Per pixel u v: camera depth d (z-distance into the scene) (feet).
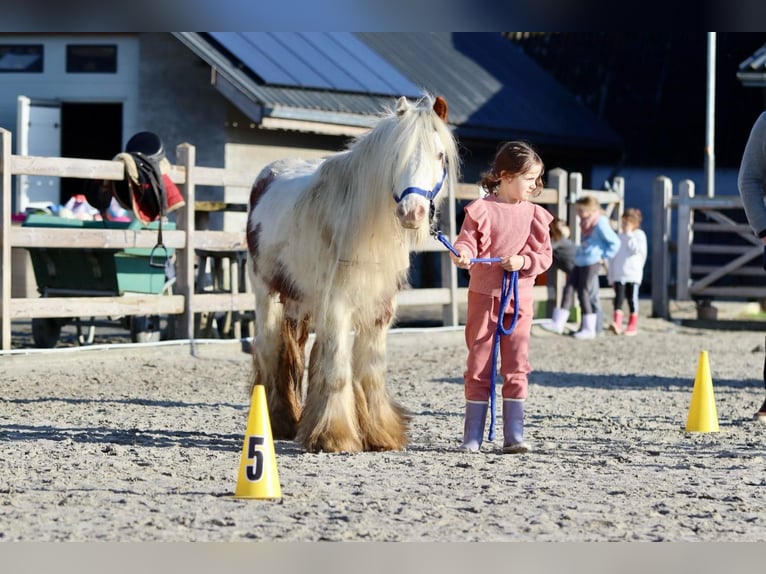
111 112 77.51
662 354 47.16
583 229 52.85
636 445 25.30
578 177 56.90
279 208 25.46
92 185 40.98
